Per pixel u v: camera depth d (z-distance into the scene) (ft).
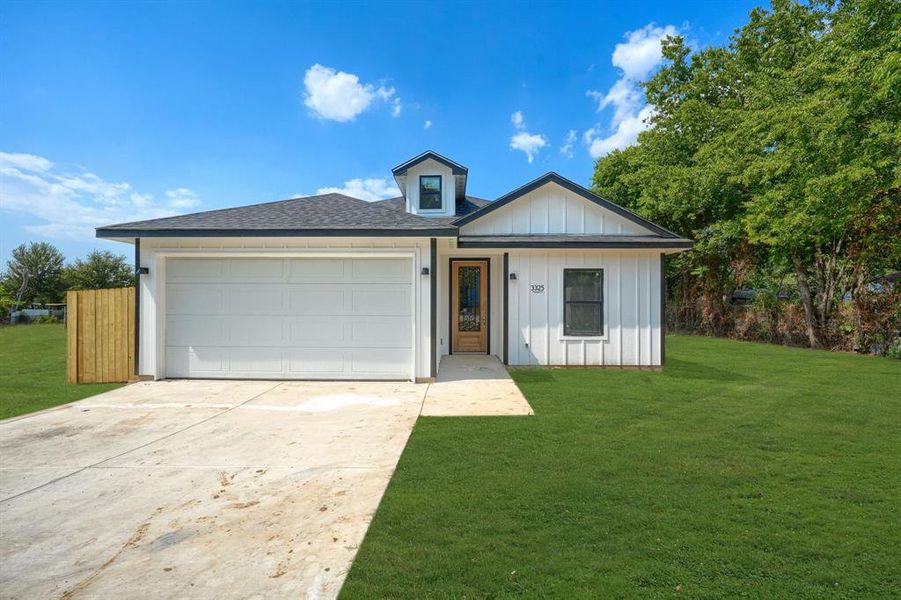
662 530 10.30
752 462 14.75
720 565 8.89
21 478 13.84
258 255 28.71
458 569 8.80
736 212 59.00
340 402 23.58
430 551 9.50
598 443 16.78
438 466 14.49
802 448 16.17
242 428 19.10
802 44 55.21
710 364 36.91
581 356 35.12
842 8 48.98
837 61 41.81
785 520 10.77
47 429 18.99
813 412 21.30
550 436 17.67
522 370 33.81
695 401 23.65
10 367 34.94
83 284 127.75
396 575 8.65
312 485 13.17
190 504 12.03
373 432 18.40
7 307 98.78
